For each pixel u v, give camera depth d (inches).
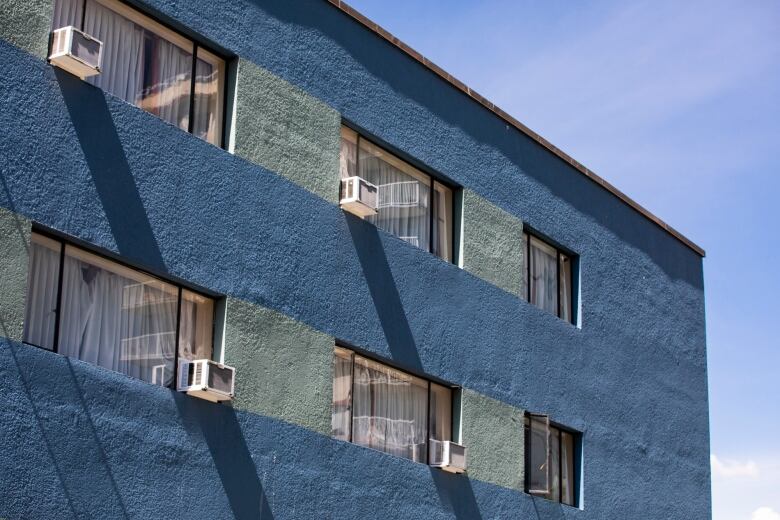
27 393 530.0
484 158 852.6
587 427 906.7
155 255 600.4
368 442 721.6
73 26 591.8
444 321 783.7
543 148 921.5
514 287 857.5
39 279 558.3
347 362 717.3
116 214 584.4
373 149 767.1
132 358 595.2
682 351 1060.5
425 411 769.6
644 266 1028.5
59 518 532.4
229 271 637.3
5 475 514.6
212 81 664.4
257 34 682.8
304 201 692.1
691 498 1025.5
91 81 596.7
